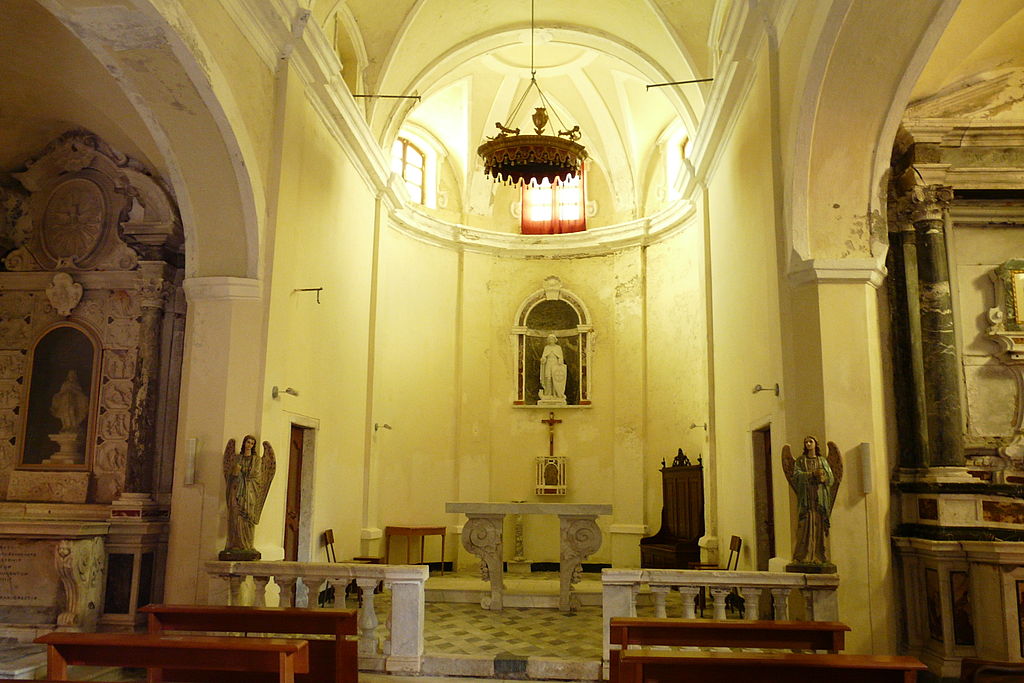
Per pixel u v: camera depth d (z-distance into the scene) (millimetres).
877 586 6770
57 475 8766
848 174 7344
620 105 13961
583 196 14883
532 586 10609
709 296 11180
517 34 11867
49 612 7801
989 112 7910
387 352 12688
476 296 14273
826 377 7090
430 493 13305
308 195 8977
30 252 9227
